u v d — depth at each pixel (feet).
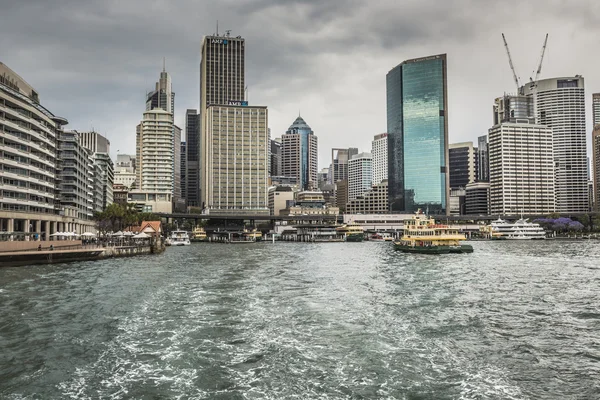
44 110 542.57
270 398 99.50
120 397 99.50
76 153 607.78
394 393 102.12
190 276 283.79
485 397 100.42
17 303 188.44
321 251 600.39
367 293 222.89
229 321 163.02
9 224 419.54
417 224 562.66
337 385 106.32
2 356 123.54
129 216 649.20
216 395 100.78
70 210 568.82
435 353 128.67
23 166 451.94
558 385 106.83
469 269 336.90
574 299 208.23
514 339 142.61
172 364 118.93
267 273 307.37
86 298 200.95
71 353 126.41
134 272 301.02
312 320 165.37
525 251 561.02
